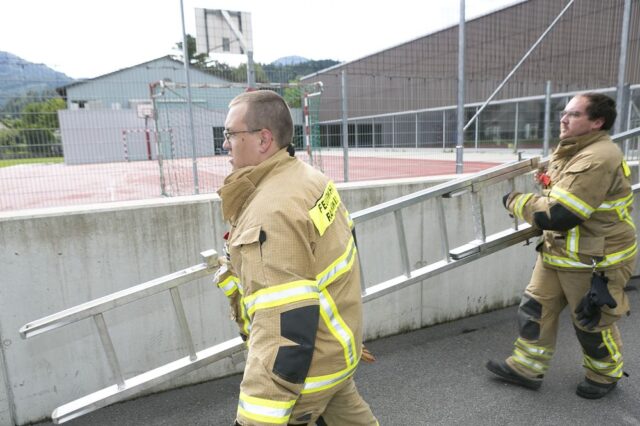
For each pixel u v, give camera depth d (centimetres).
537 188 406
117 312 284
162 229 286
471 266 398
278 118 139
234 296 173
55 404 279
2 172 524
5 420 269
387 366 323
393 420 261
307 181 138
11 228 254
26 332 190
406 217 361
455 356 335
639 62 1130
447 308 394
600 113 230
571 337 355
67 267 268
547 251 262
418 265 371
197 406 286
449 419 260
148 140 739
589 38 1241
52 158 495
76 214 266
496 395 283
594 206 228
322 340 135
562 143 248
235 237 130
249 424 118
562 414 262
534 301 274
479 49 1363
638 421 254
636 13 1127
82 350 281
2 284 256
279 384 117
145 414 279
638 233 464
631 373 300
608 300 239
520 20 1408
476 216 284
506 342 355
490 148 1483
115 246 277
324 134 743
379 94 750
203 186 747
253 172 134
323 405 143
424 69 1169
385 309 366
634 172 446
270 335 118
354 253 152
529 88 1406
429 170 818
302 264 124
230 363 321
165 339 300
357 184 350
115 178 1254
